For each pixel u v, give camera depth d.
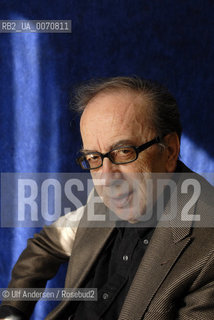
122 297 1.15
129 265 1.17
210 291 0.96
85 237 1.34
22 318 1.42
